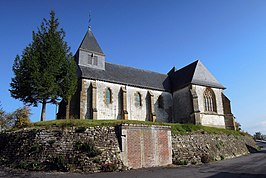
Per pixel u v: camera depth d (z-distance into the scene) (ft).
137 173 55.01
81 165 55.52
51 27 92.32
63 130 61.57
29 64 81.51
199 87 124.57
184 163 70.59
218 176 50.62
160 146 69.41
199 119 114.93
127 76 124.06
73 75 90.94
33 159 57.11
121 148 61.87
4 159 62.59
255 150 113.70
